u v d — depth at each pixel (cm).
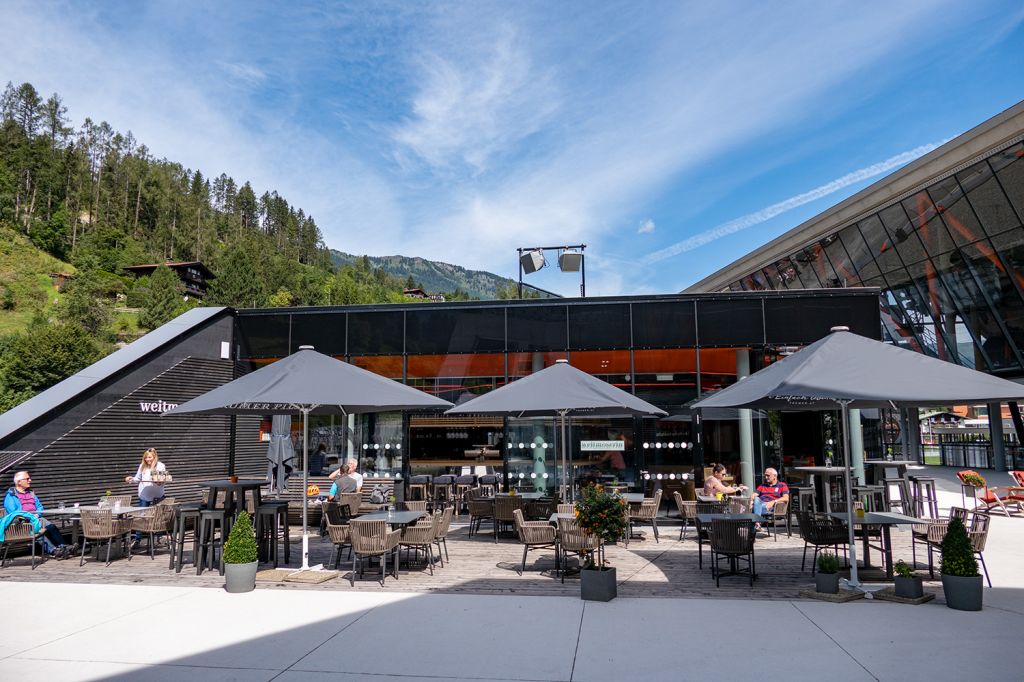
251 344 1594
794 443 1395
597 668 526
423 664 542
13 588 841
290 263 16762
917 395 682
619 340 1448
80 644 603
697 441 1399
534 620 673
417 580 878
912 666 520
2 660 559
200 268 12025
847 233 3244
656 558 1030
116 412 1325
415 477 1491
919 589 731
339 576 916
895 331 3466
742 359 1412
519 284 1669
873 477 1420
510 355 1485
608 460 1423
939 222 2758
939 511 1588
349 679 510
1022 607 707
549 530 917
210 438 1530
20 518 998
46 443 1189
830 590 755
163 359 1432
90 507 1081
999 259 2634
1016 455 3284
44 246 11106
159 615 704
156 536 1173
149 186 16025
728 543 841
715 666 526
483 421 1490
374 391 907
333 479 1484
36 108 15850
